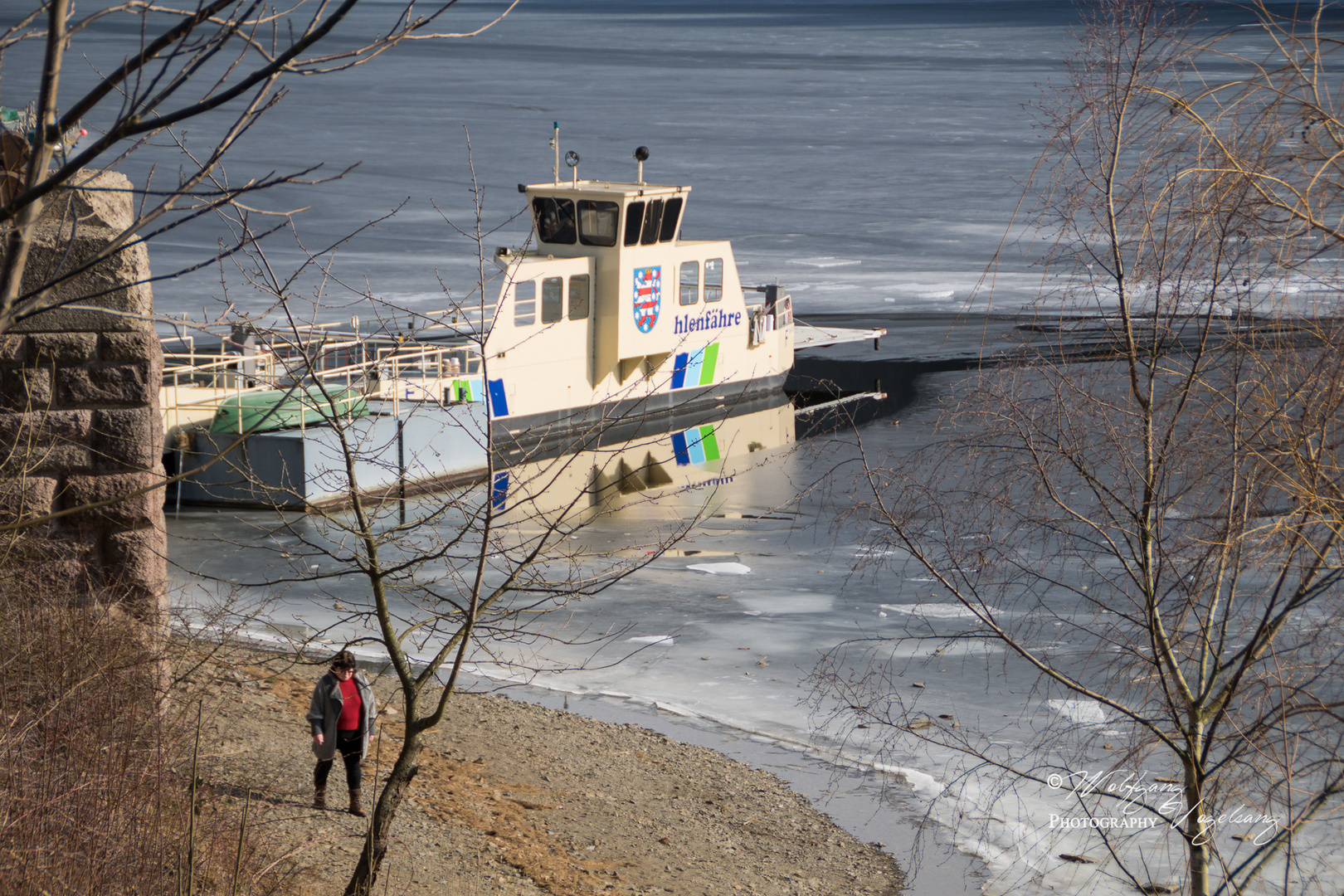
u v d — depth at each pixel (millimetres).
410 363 57969
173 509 48375
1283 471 11031
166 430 48906
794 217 139625
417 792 23688
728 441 67000
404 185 157125
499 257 61312
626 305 65875
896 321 92062
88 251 20875
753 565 43312
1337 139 10953
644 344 67250
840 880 22141
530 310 62750
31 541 20531
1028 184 12469
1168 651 11773
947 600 38656
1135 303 12180
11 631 17188
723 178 172625
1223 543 11188
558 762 27125
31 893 12508
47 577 20672
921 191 160375
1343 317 10977
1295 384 11094
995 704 29688
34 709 15891
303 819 19953
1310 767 11016
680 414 70688
